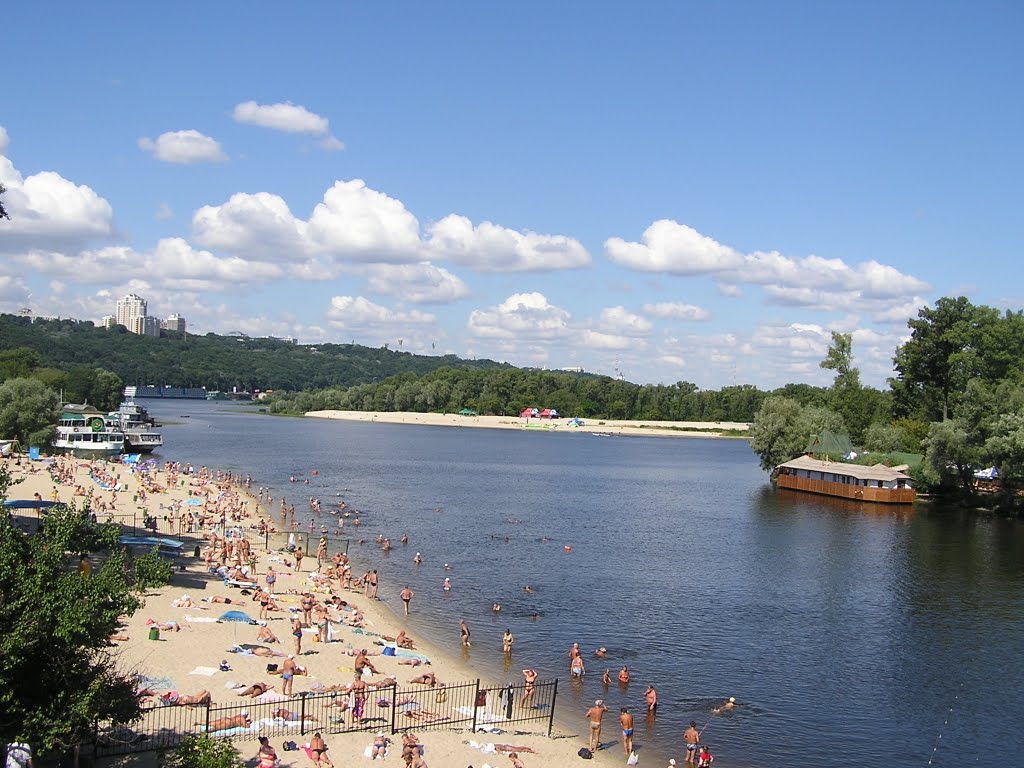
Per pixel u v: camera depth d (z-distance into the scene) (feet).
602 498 412.98
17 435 480.23
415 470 522.88
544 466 593.83
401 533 293.64
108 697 82.99
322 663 141.28
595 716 119.24
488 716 125.08
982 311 476.54
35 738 77.25
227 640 147.02
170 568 100.63
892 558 264.52
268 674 131.03
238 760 95.71
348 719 115.96
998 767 120.26
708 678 151.74
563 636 174.40
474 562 246.88
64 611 77.46
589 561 252.01
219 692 120.16
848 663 161.68
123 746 95.30
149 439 564.30
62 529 90.53
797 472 460.55
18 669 77.15
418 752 100.94
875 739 128.06
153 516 275.39
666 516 354.33
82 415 601.21
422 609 192.85
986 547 285.23
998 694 147.13
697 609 197.98
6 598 78.54
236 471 477.36
